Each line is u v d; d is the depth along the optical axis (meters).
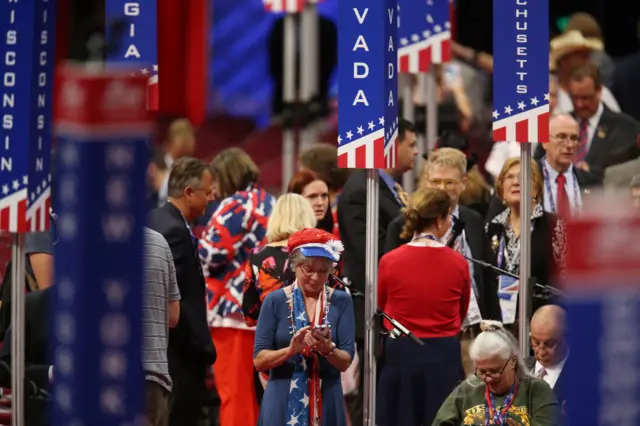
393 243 17.55
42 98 12.70
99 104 7.00
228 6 32.56
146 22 16.48
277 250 17.31
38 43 12.61
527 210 16.12
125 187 7.04
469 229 18.11
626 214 6.48
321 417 14.85
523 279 16.22
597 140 22.62
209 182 17.17
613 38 29.77
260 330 14.88
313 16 29.36
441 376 16.39
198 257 16.64
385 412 16.48
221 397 19.31
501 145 23.91
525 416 14.13
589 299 6.50
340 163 14.73
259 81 32.31
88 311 7.04
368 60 14.54
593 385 6.52
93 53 10.92
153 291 14.67
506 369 14.12
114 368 7.07
